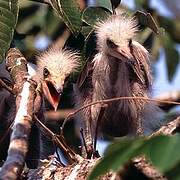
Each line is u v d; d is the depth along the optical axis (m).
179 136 3.55
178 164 3.40
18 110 5.82
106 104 8.06
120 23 8.07
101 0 7.60
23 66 7.34
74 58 8.26
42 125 6.83
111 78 8.33
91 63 8.41
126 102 8.40
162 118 8.69
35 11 9.04
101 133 8.62
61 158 7.21
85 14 7.59
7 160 4.87
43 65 8.08
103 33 8.05
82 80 8.39
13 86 7.06
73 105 8.73
